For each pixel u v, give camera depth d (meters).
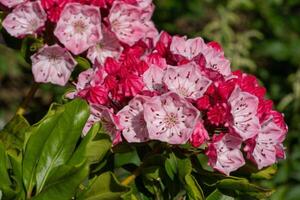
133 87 0.41
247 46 0.81
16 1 0.46
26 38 0.46
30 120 0.49
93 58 0.47
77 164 0.38
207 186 0.42
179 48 0.44
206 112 0.41
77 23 0.45
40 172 0.39
